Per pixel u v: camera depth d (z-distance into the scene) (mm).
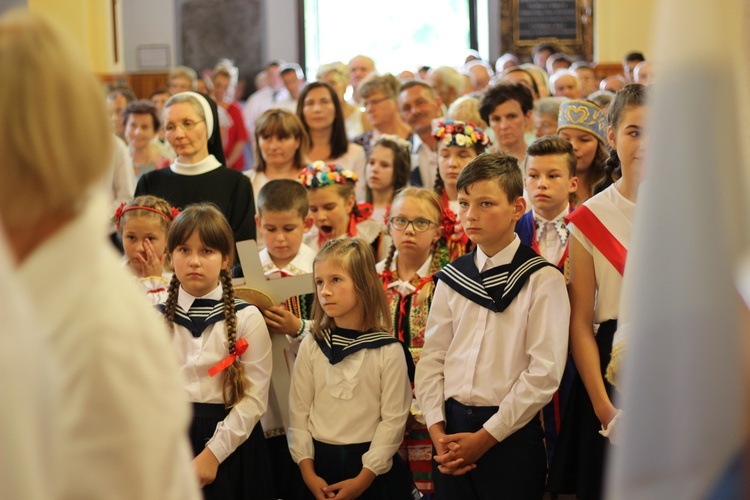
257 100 10984
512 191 2711
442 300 2820
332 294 2838
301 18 13477
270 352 2879
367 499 2787
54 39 1094
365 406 2824
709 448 961
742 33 957
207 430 2742
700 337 960
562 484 2666
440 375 2783
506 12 12914
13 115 1060
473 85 7570
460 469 2607
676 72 961
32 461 951
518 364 2639
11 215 1098
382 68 13414
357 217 3947
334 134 5074
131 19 13648
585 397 2664
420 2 13219
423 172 4906
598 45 11711
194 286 2824
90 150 1101
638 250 1022
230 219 3938
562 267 3041
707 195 952
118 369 1110
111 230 4656
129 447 1112
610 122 2721
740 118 953
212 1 13625
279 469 3051
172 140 3969
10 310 947
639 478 996
